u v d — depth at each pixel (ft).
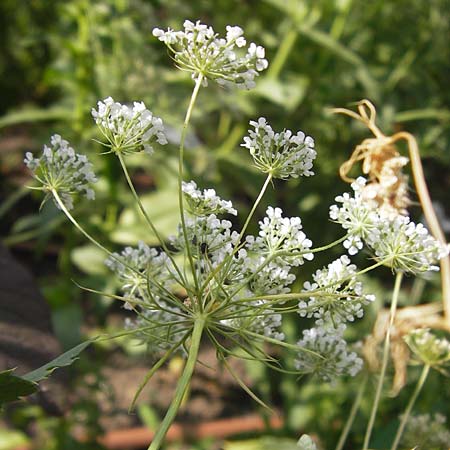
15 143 1.94
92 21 1.38
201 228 0.49
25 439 1.11
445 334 1.02
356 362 0.51
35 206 1.79
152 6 1.57
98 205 1.39
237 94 1.47
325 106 1.65
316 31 1.48
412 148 0.72
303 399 1.16
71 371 1.17
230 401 1.39
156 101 1.38
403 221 0.49
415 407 1.04
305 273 1.54
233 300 0.49
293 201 1.64
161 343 0.53
